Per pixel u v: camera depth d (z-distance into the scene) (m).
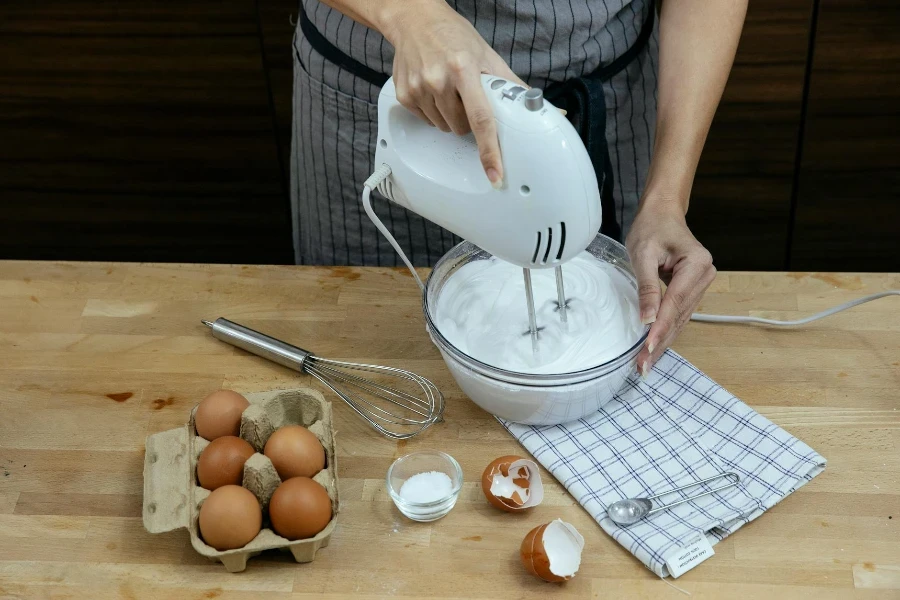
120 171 2.17
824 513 0.97
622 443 1.04
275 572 0.94
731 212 2.15
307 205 1.51
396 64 0.93
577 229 0.89
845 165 2.04
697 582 0.91
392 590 0.92
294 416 1.07
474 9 1.17
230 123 2.07
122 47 1.95
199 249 2.32
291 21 1.90
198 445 1.00
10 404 1.12
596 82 1.16
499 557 0.95
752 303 1.21
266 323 1.21
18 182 2.20
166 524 0.95
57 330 1.22
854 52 1.86
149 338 1.20
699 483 0.99
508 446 1.06
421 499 0.97
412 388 1.13
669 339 1.08
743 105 1.96
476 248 1.13
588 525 0.97
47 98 2.04
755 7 1.82
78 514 1.00
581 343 1.04
